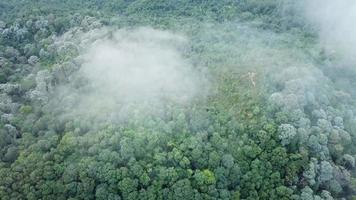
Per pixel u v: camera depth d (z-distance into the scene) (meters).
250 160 105.19
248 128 109.00
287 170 104.94
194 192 98.94
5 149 110.38
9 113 120.88
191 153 103.75
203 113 110.94
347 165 111.31
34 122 116.19
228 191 100.69
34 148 107.69
